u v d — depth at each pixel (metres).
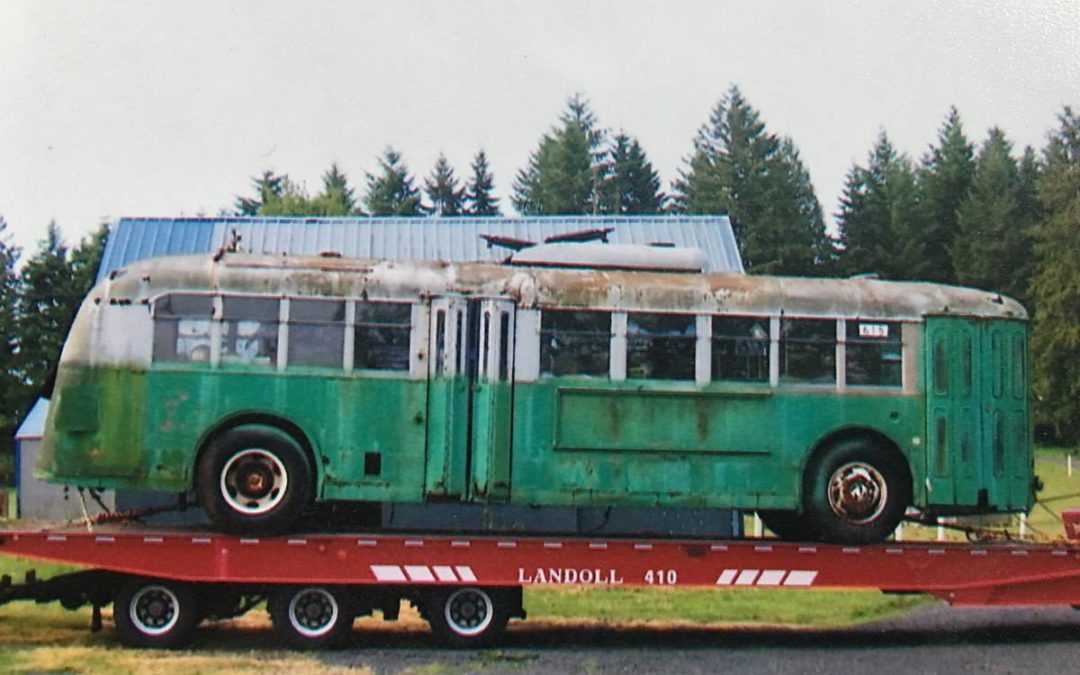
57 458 11.94
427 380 12.30
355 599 12.12
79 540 11.67
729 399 12.63
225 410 12.05
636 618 14.59
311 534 12.08
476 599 12.22
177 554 11.75
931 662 11.94
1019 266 41.84
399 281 12.43
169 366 12.08
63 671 10.71
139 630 11.87
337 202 60.97
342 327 12.29
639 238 22.77
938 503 12.80
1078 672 11.48
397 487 12.19
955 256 43.03
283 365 12.17
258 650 11.84
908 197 48.19
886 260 48.75
